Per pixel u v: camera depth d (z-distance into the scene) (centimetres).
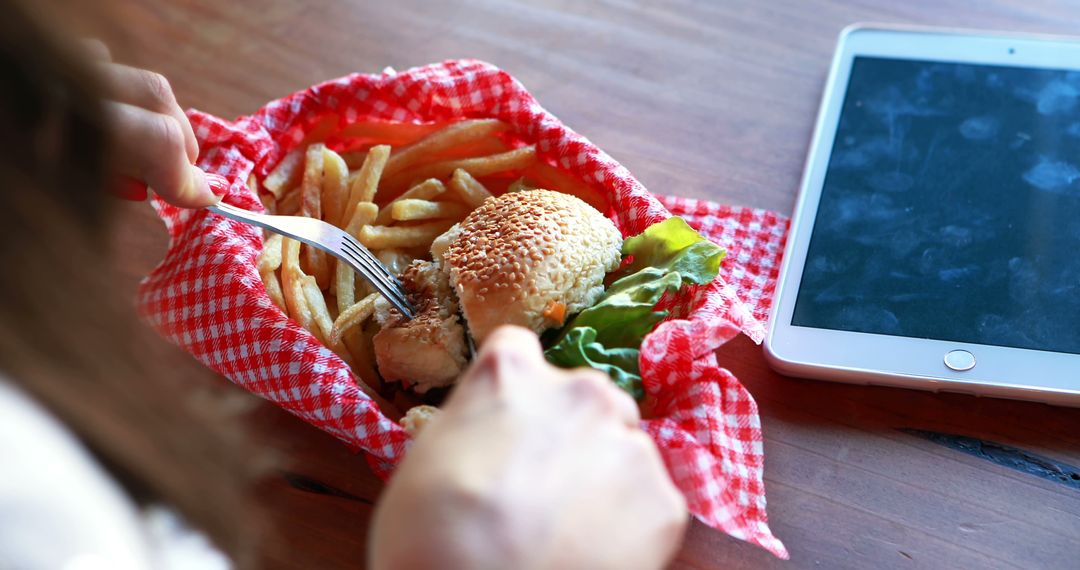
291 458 59
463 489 42
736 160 71
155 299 60
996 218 64
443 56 77
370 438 56
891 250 63
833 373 60
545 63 76
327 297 64
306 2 81
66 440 35
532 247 59
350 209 65
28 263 29
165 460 36
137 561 36
